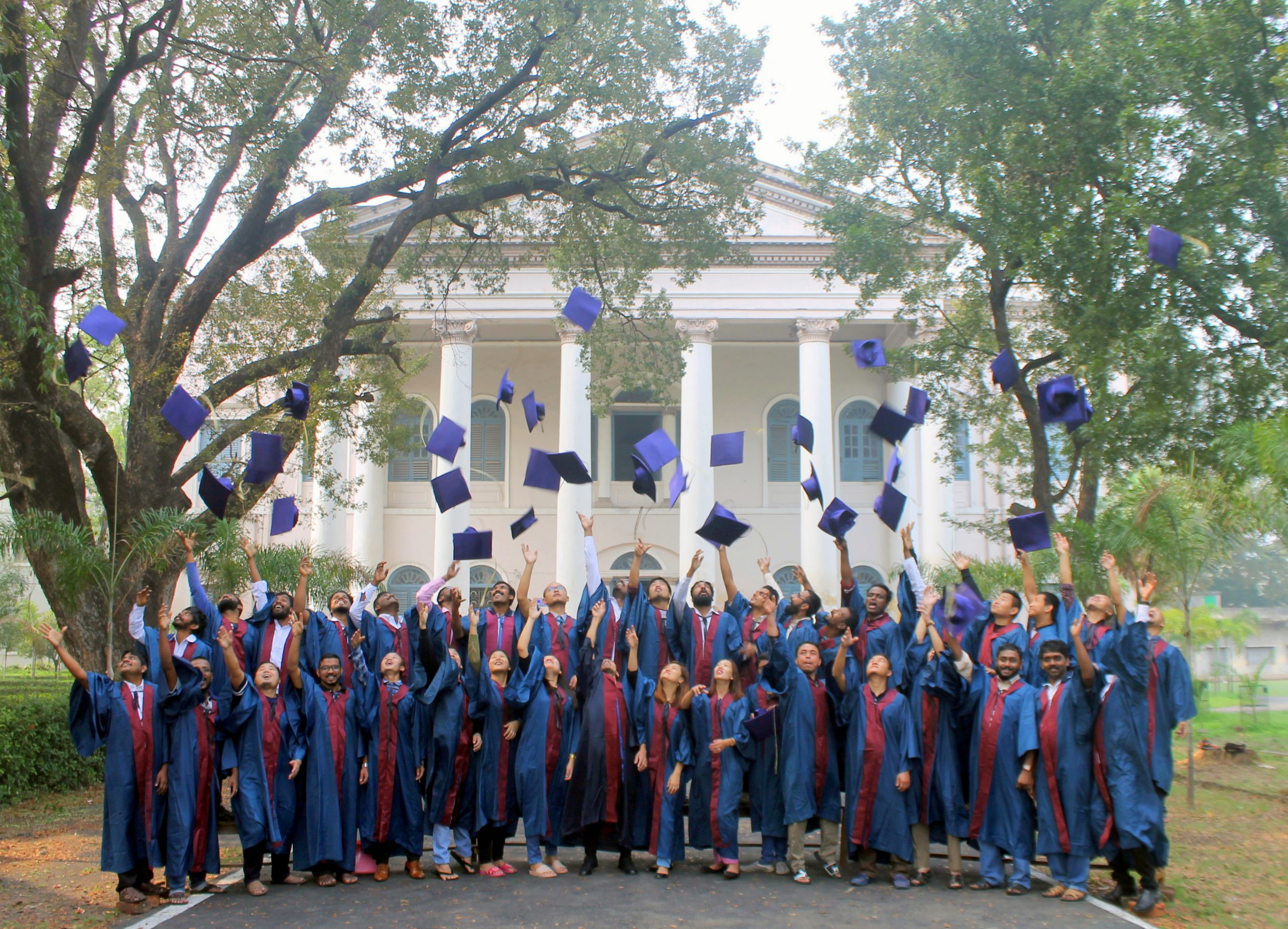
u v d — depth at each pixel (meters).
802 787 7.75
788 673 7.98
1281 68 11.66
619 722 7.90
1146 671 7.30
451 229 19.94
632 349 17.53
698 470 26.73
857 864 8.09
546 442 30.17
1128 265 12.32
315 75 13.36
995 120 13.22
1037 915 6.79
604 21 14.12
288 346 15.19
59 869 8.34
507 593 8.95
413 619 8.40
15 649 29.64
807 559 26.89
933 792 7.75
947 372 16.12
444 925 6.47
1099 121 12.48
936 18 13.45
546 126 14.86
